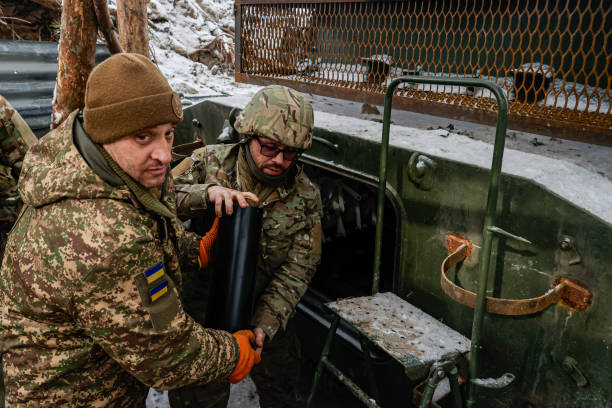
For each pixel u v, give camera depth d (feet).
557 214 4.17
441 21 7.14
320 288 8.82
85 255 3.06
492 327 4.97
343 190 9.53
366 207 10.14
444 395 5.56
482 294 4.48
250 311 4.81
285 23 8.20
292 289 5.44
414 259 5.78
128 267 3.16
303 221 5.57
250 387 7.67
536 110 5.19
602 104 5.27
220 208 4.97
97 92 2.92
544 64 6.30
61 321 3.42
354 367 7.47
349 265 9.64
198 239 5.24
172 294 3.57
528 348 4.66
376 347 6.62
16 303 3.44
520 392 4.83
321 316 7.91
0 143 6.59
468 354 4.86
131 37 12.71
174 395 5.85
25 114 14.07
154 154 3.14
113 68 2.92
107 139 3.00
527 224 4.42
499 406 5.08
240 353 4.25
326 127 6.63
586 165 4.74
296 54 8.23
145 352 3.35
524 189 4.39
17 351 3.55
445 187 5.17
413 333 5.15
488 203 4.33
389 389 6.89
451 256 4.91
